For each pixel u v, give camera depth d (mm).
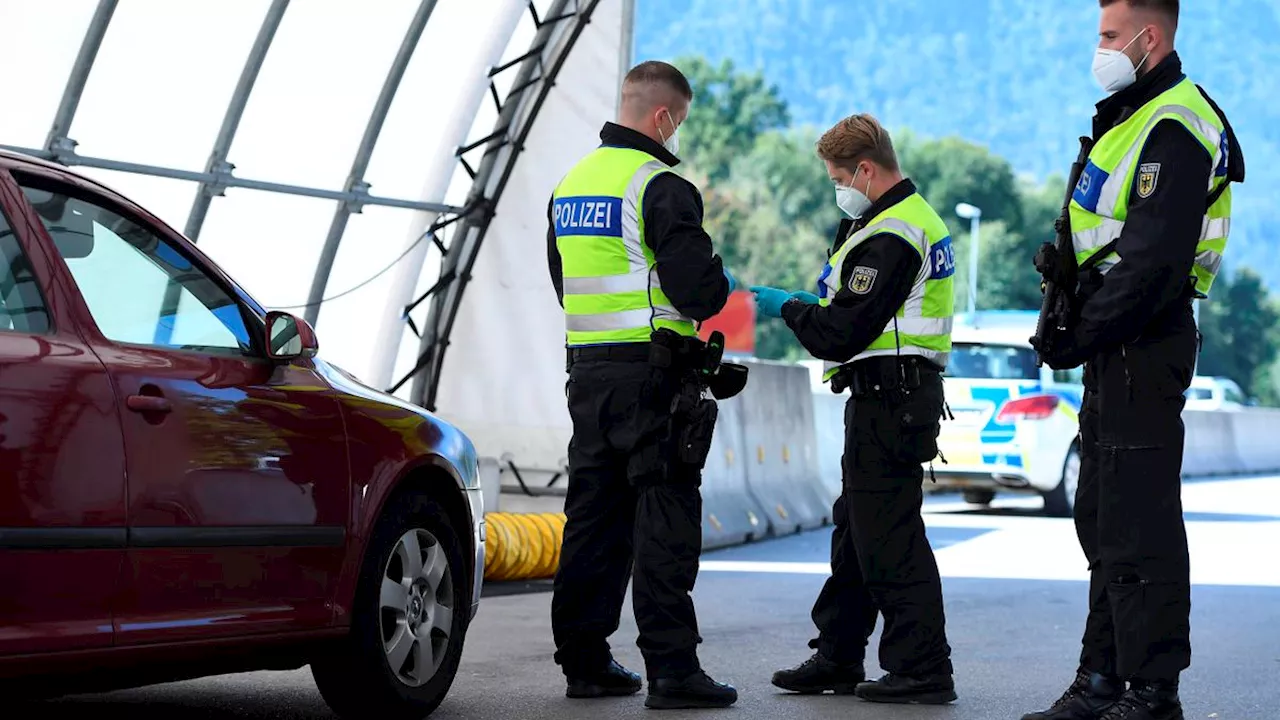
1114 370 9891
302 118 22562
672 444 11477
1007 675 13625
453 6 23172
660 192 11453
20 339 8539
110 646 8758
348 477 10508
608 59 24734
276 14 20844
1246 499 41031
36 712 11359
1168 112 9602
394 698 10898
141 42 19922
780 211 176125
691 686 11578
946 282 12031
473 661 14195
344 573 10477
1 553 8203
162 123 20875
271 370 10195
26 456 8344
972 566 23578
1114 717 9906
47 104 19484
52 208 9078
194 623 9297
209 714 11336
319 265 24000
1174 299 9750
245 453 9703
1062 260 9984
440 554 11422
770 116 182000
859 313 11648
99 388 8797
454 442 11805
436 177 24438
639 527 11641
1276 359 188375
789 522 28656
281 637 9938
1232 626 17203
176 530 9172
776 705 11852
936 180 178375
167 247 9828
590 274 11656
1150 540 9820
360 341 25281
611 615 12102
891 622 12000
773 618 17594
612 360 11609
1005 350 32781
